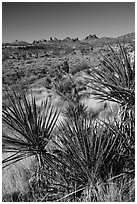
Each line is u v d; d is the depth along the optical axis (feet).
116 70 12.19
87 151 12.05
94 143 12.41
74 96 14.05
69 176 12.35
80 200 12.01
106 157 12.07
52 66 126.41
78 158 12.02
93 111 24.40
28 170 15.61
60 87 15.94
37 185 13.89
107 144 11.91
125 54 12.24
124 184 12.17
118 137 13.03
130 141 12.89
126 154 12.78
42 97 39.73
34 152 12.99
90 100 28.35
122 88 11.31
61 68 52.85
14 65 171.53
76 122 12.28
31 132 12.71
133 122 12.57
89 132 12.77
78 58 141.38
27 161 16.38
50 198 12.99
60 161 12.40
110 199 11.56
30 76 96.32
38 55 241.14
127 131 13.06
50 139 13.30
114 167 12.66
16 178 15.02
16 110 12.96
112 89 11.57
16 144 12.54
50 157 12.97
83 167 12.03
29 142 12.83
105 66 12.36
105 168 12.37
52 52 265.54
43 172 12.91
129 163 12.64
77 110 13.50
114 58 12.32
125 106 12.01
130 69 12.11
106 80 12.14
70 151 12.26
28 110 12.89
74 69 56.34
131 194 12.02
